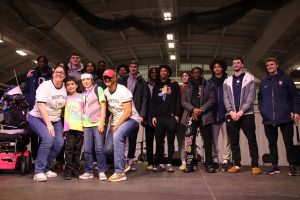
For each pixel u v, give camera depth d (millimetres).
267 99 4285
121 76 4809
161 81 4637
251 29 10320
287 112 4133
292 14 7445
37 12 7816
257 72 12766
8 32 8891
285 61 11680
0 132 4160
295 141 6273
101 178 3682
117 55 13945
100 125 3775
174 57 12719
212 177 3883
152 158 4688
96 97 3852
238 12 7363
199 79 4656
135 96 4621
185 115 4629
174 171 4469
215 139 4648
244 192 2932
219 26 7941
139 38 11531
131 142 4512
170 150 4430
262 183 3426
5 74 12367
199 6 8500
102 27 8164
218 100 4648
